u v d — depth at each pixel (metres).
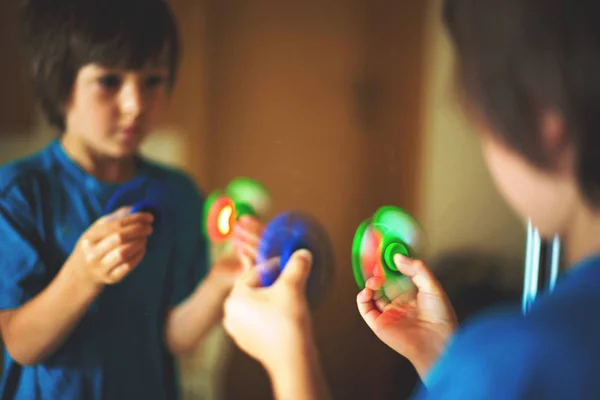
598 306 0.29
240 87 1.46
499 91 0.30
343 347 1.52
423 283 0.51
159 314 0.81
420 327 0.49
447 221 1.42
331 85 1.49
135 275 0.75
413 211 1.48
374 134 1.50
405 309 0.51
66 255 0.71
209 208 0.85
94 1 0.69
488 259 1.32
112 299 0.73
